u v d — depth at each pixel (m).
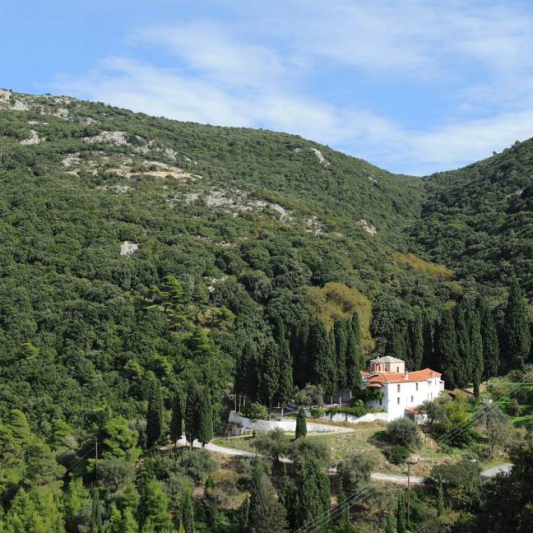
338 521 98.06
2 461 117.44
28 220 175.62
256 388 125.12
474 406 126.19
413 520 98.38
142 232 182.25
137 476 110.00
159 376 140.38
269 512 94.69
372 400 125.12
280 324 137.38
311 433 119.00
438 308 173.50
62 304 152.38
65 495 105.88
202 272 173.38
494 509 65.44
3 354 140.88
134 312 153.00
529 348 141.88
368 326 164.25
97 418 125.31
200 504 104.06
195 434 115.19
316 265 184.62
